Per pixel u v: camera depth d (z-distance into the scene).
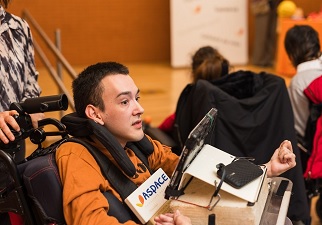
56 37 3.77
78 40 6.88
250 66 6.75
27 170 1.27
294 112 2.62
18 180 1.27
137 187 1.37
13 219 1.35
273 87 2.23
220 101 2.13
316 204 2.81
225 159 1.35
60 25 6.74
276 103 2.22
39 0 6.56
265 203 1.33
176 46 6.66
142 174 1.46
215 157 1.35
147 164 1.52
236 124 2.14
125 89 1.34
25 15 4.45
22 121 1.39
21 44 1.77
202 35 6.70
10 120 1.36
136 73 6.44
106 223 1.18
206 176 1.24
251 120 2.16
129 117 1.35
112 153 1.28
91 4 6.80
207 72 2.40
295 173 2.23
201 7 6.63
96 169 1.30
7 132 1.35
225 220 1.21
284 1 5.52
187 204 1.24
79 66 6.95
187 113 2.27
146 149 1.54
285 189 1.44
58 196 1.25
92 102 1.34
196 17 6.64
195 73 2.47
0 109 1.67
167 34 7.19
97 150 1.34
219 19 6.72
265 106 2.19
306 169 2.41
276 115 2.22
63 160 1.28
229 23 6.76
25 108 1.40
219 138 2.13
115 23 6.96
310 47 2.64
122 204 1.32
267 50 6.61
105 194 1.30
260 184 1.27
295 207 2.23
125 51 7.11
